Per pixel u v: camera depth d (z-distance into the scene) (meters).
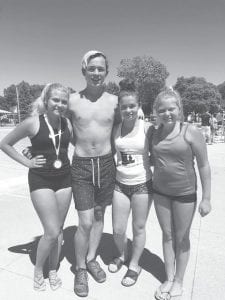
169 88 2.62
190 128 2.50
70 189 2.92
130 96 2.76
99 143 2.96
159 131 2.64
